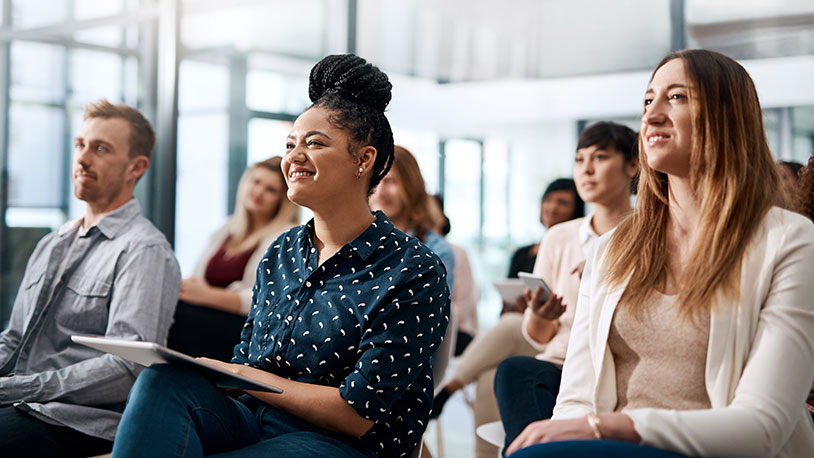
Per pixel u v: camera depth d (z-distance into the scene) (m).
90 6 4.17
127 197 2.18
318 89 1.62
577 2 4.69
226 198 4.18
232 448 1.40
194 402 1.32
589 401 1.41
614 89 4.57
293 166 1.52
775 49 4.07
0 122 4.26
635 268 1.39
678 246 1.38
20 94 4.25
